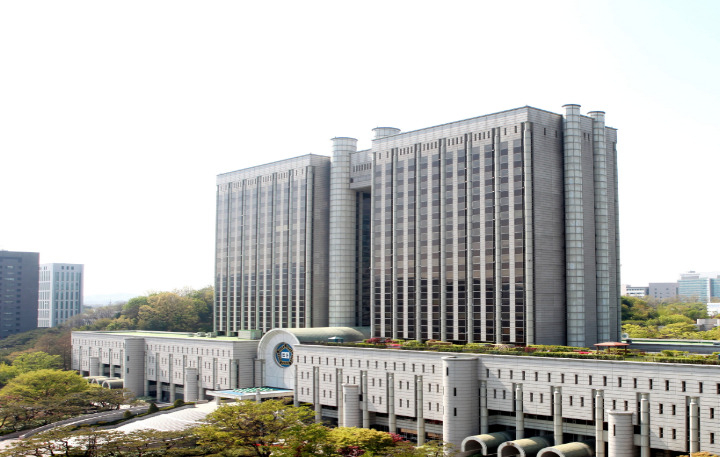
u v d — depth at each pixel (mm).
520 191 135750
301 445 105750
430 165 153625
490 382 117812
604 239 143250
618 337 147875
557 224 138875
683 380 95000
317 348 151250
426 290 152000
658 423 97125
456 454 112938
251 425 118250
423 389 126625
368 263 191000
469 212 144750
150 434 119938
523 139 135750
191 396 191375
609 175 149375
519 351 117562
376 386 135750
